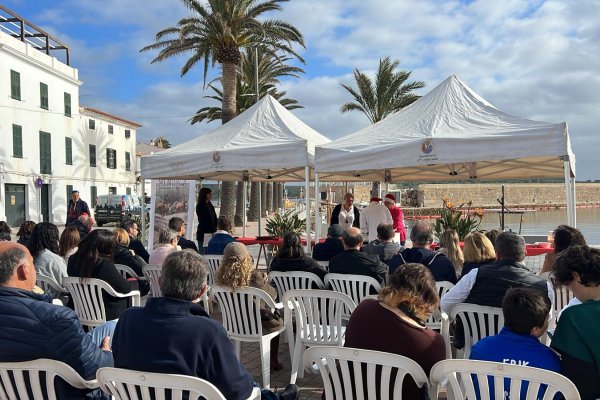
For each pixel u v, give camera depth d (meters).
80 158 38.28
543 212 53.84
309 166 7.37
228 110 21.34
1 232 7.20
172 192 11.98
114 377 2.42
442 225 11.24
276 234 14.30
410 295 2.77
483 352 2.55
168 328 2.46
